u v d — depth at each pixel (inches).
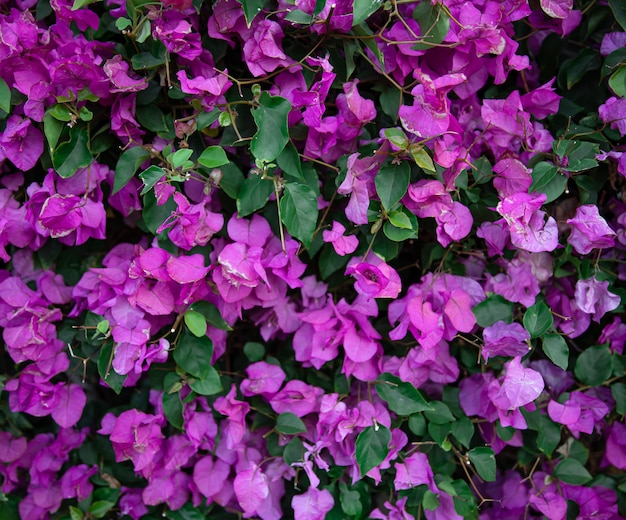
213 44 31.2
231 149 32.2
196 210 30.5
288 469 33.9
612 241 31.1
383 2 30.5
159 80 31.5
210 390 32.0
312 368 34.2
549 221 30.9
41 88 30.5
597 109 33.2
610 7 31.8
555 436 33.6
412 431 33.3
